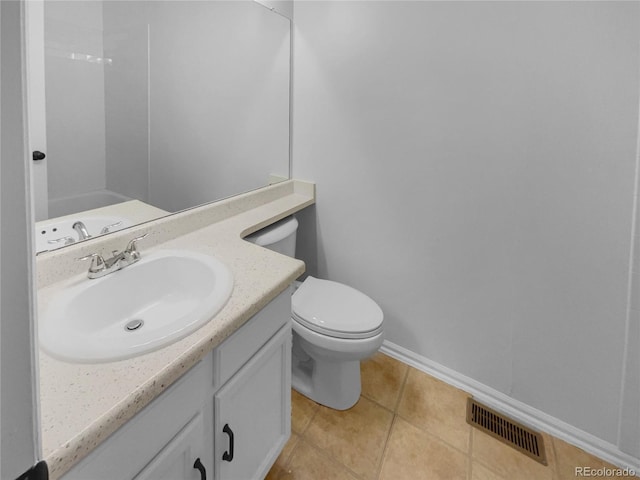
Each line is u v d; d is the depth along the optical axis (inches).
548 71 49.0
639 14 42.3
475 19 53.3
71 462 19.8
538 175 52.4
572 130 48.6
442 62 57.4
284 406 46.8
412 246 67.6
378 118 65.9
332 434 57.9
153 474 26.8
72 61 40.6
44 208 39.4
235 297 36.2
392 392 66.9
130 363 26.1
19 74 11.1
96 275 38.6
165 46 50.7
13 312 11.7
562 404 56.7
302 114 75.7
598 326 51.4
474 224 59.8
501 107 53.5
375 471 51.9
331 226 77.6
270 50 69.6
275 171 76.1
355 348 55.2
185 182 57.7
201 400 31.6
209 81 59.3
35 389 12.6
